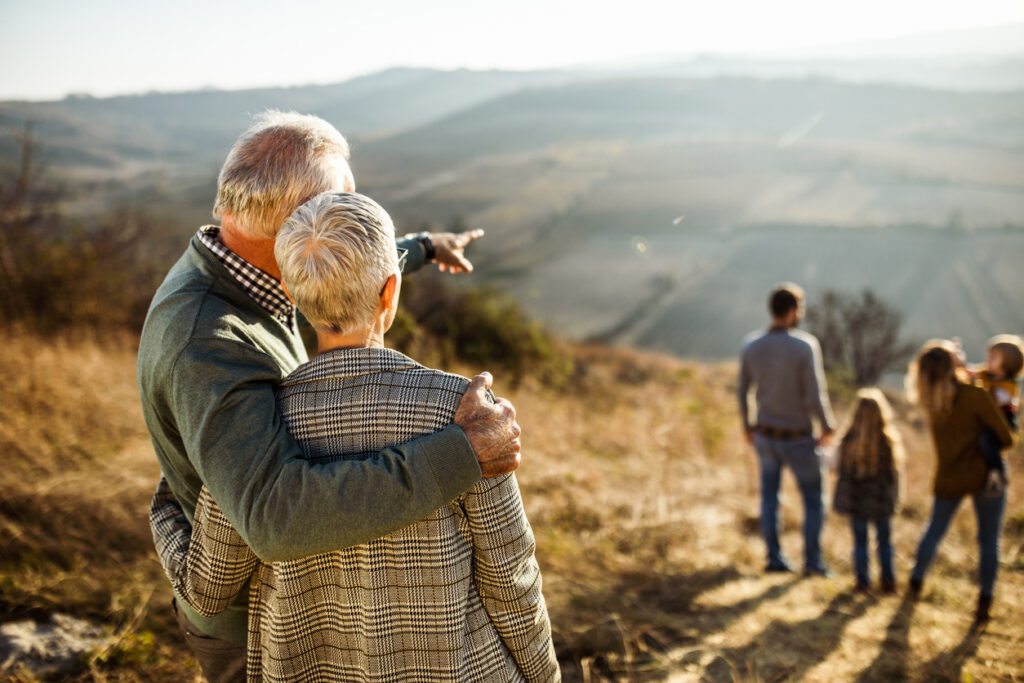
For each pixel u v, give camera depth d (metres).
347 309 1.13
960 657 2.79
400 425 1.09
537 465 4.73
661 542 3.90
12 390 4.23
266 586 1.19
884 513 3.75
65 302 8.04
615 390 12.20
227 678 1.37
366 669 1.09
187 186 150.88
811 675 2.58
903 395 17.59
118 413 4.43
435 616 1.08
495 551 1.11
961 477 3.43
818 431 4.26
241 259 1.29
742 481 5.84
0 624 2.32
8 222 8.26
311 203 1.15
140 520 3.12
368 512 0.99
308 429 1.13
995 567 3.29
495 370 11.13
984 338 63.53
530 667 1.18
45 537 2.78
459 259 2.10
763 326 67.31
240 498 1.02
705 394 10.45
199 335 1.15
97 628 2.39
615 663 2.51
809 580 3.86
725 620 3.03
